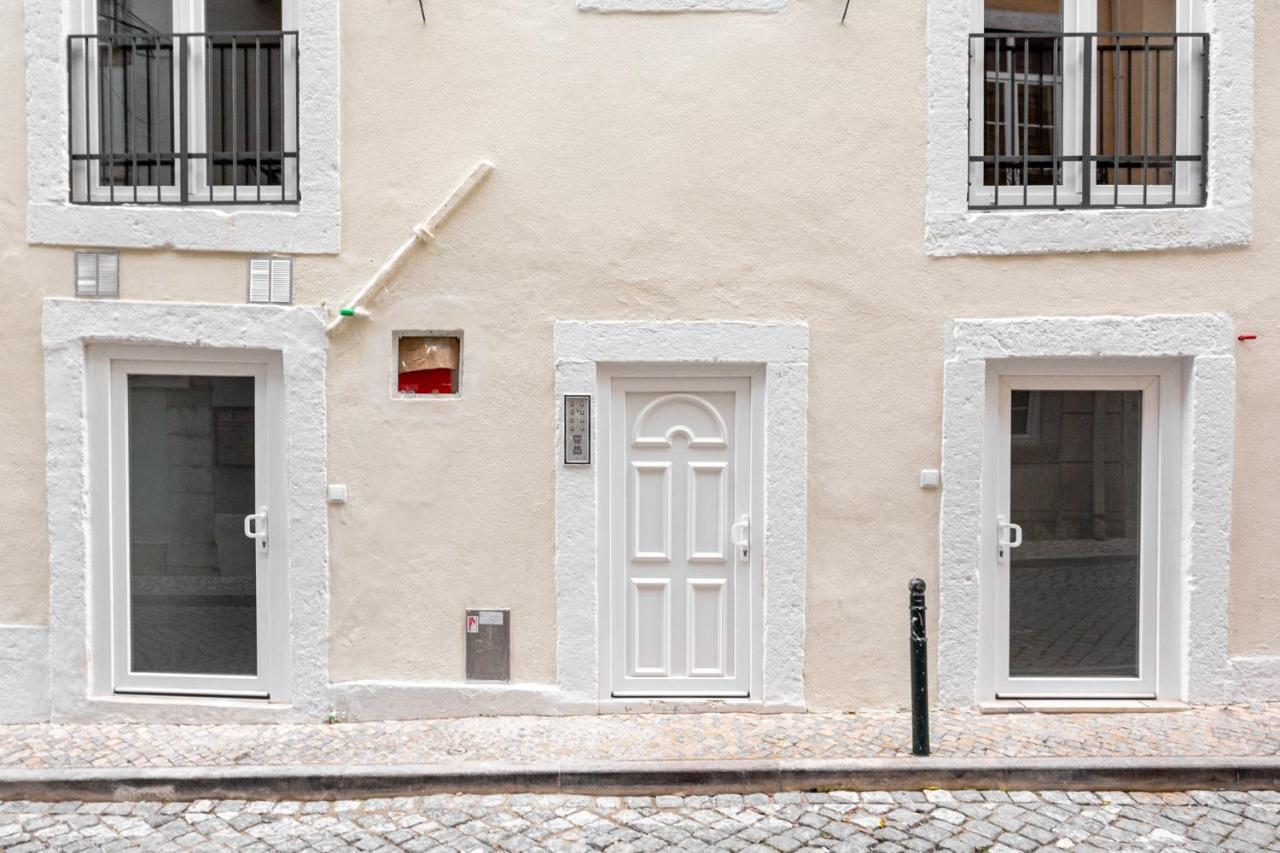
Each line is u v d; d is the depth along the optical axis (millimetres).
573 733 5703
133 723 5996
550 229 5902
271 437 6043
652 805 5023
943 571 5977
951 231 5879
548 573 6000
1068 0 6129
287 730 5840
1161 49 5980
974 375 5906
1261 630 6012
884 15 5855
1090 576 6141
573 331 5906
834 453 5969
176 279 5887
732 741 5543
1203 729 5637
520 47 5859
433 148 5879
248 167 6121
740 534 6074
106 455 6043
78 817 4945
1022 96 6160
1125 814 4859
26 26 5824
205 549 6129
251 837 4723
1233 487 5941
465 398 5941
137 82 6051
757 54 5863
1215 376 5875
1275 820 4785
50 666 6000
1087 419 6109
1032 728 5688
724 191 5895
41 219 5855
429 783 5148
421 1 5805
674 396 6082
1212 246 5844
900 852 4516
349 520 5973
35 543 5992
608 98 5871
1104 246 5840
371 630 6004
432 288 5914
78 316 5875
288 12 6008
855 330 5930
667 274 5906
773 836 4676
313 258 5895
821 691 6031
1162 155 6047
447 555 5992
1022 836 4648
